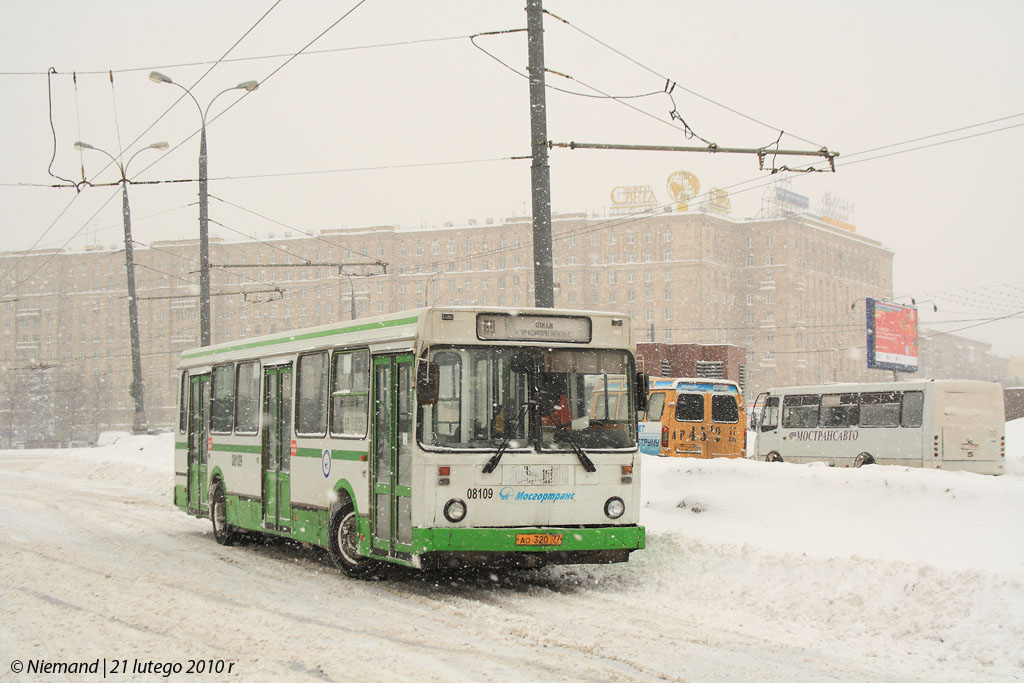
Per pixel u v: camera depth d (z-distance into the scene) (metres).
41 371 100.88
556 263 121.38
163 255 129.25
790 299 126.19
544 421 10.95
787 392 29.30
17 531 16.58
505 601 10.51
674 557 11.77
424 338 10.68
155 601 10.34
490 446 10.73
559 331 11.20
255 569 13.02
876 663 7.81
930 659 7.94
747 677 7.35
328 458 12.70
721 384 27.94
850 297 139.38
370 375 11.76
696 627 9.14
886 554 10.97
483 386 10.83
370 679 7.15
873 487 12.94
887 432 26.02
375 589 11.39
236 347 16.03
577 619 9.50
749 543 11.73
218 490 16.28
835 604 9.64
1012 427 38.31
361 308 118.94
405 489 10.89
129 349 129.88
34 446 92.12
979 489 12.00
